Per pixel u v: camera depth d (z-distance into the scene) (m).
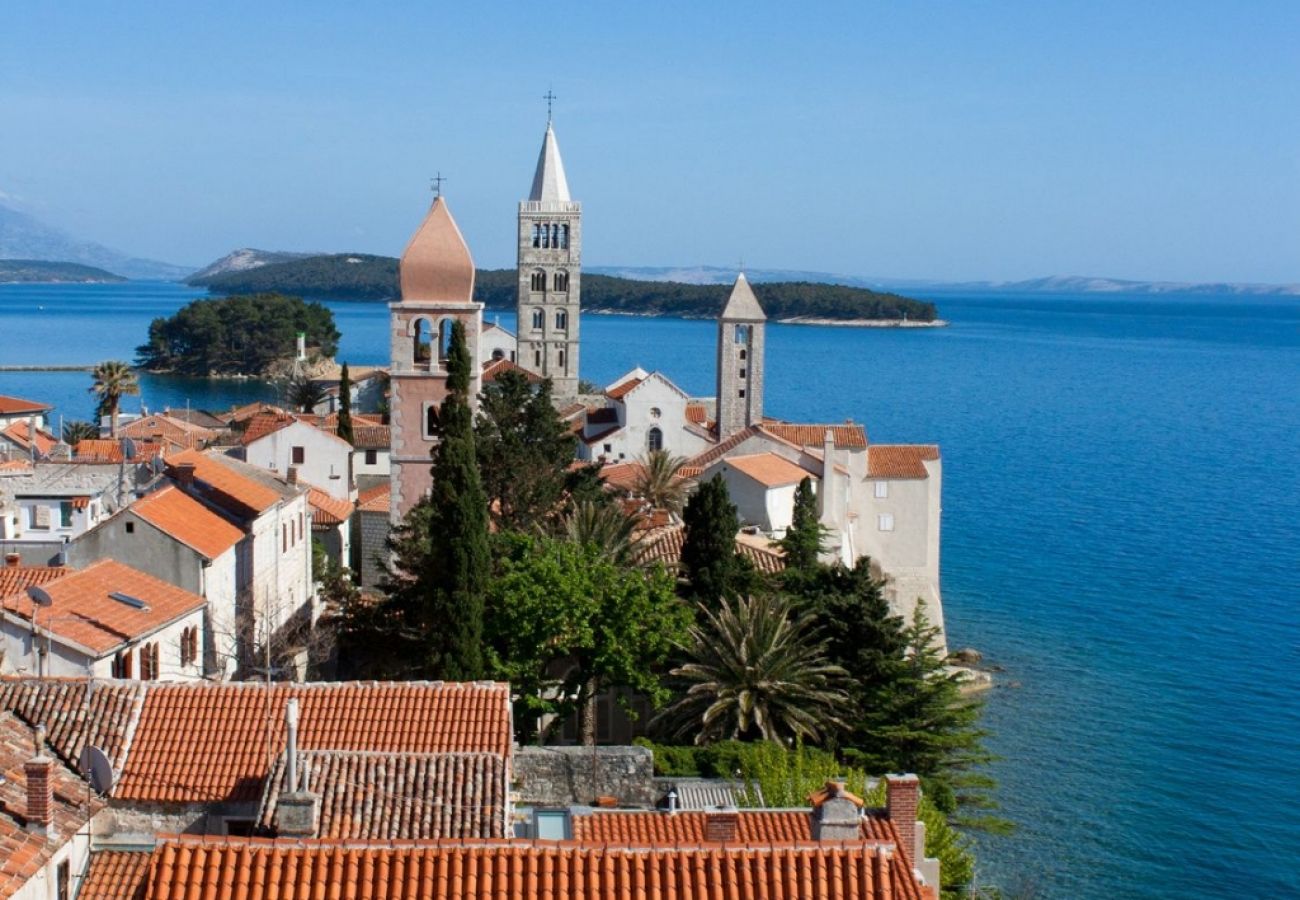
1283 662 114.56
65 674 52.38
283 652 72.00
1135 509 183.38
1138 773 90.44
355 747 43.09
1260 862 78.19
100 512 87.81
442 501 68.06
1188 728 98.88
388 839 32.81
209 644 66.31
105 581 59.91
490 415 93.88
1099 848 79.50
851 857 30.59
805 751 63.69
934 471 120.88
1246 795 87.12
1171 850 79.56
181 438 143.62
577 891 29.61
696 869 30.11
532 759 55.41
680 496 106.56
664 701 69.38
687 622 70.31
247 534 73.75
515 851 30.41
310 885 29.61
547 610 67.00
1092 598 135.62
